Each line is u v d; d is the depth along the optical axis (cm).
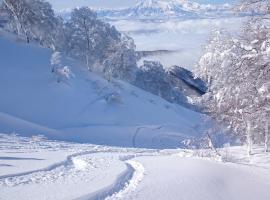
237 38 1374
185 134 6738
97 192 1024
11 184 1196
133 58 9506
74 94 7556
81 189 1071
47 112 6731
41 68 8069
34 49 8800
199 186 1102
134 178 1266
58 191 1051
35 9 9000
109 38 9275
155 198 966
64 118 6700
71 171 1506
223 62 1333
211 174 1266
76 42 9162
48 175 1391
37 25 8994
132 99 8438
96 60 9219
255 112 1473
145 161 1730
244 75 1353
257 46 1274
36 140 3216
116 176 1288
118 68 9144
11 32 9644
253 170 1509
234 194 1076
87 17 9238
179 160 1691
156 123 7531
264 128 2222
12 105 6581
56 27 9225
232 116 1733
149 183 1144
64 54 9381
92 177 1308
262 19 1308
